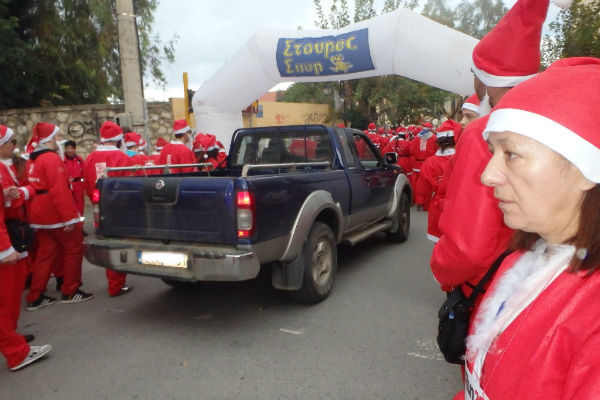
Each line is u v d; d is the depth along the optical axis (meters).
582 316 0.63
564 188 0.66
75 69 13.77
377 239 6.64
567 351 0.64
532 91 0.69
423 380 2.82
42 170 4.02
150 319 3.93
